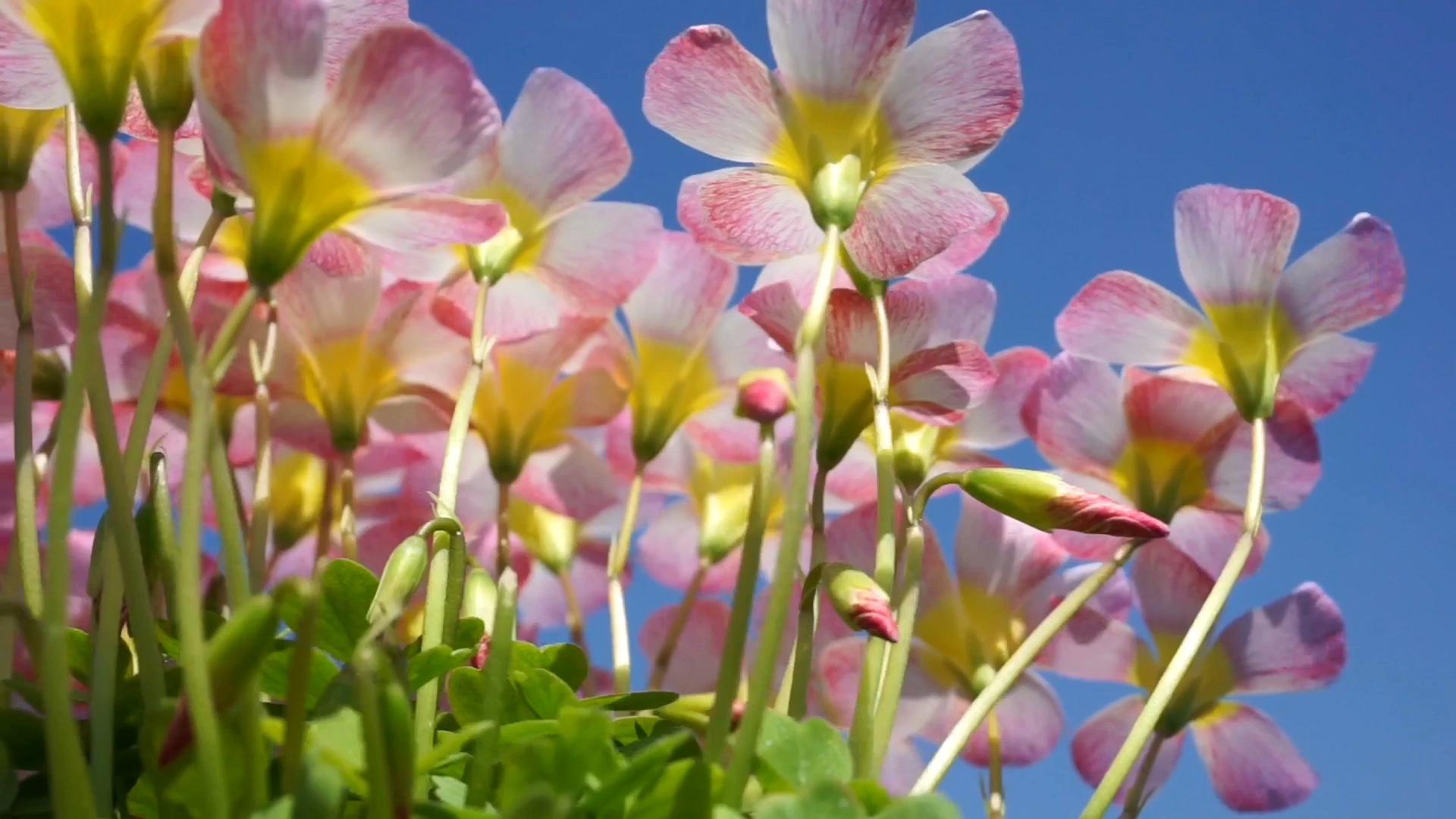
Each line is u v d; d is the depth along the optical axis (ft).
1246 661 0.86
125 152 0.83
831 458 0.77
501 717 0.68
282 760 0.60
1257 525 0.77
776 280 0.81
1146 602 0.87
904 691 0.86
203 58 0.61
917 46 0.71
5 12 0.62
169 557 0.67
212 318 0.80
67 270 0.76
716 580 0.97
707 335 0.89
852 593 0.66
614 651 0.85
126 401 0.82
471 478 0.92
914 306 0.78
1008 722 0.91
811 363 0.65
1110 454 0.86
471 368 0.77
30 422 0.70
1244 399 0.81
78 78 0.61
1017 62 0.72
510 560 0.85
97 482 0.86
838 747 0.65
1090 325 0.84
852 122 0.72
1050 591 0.87
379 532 0.87
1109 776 0.72
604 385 0.87
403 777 0.57
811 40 0.71
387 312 0.82
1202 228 0.82
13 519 0.80
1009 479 0.70
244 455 0.86
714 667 0.91
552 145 0.82
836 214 0.70
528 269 0.83
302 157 0.63
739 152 0.73
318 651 0.67
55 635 0.58
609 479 0.91
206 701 0.57
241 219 0.81
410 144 0.63
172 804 0.62
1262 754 0.89
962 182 0.71
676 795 0.59
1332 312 0.81
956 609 0.87
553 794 0.58
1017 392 0.89
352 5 0.68
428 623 0.69
